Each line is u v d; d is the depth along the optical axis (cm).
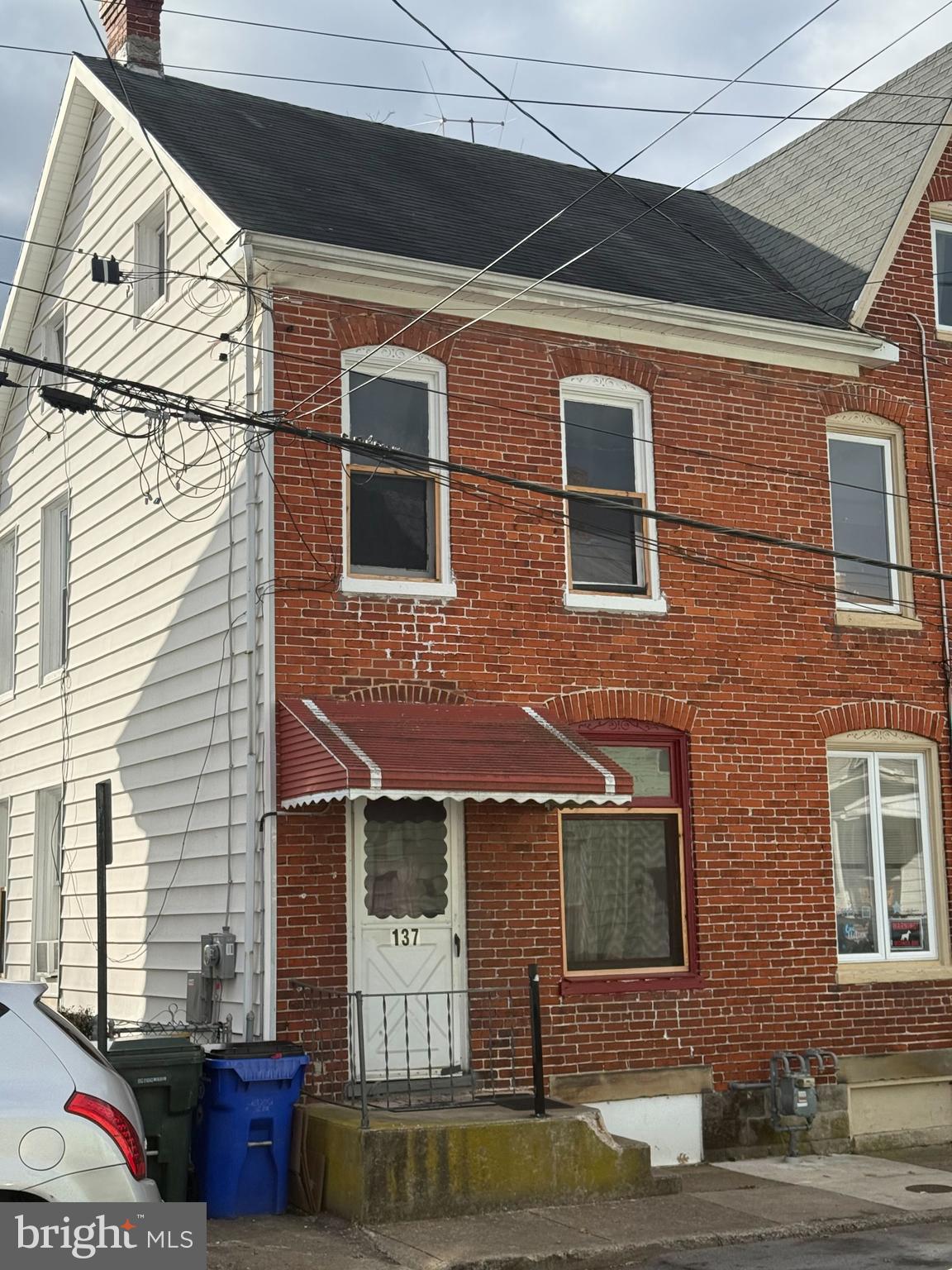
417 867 1250
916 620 1552
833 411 1540
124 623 1518
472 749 1192
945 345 1628
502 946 1272
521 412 1364
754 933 1398
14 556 1956
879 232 1611
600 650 1366
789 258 1719
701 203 1938
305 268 1266
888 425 1584
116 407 1553
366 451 1122
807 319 1529
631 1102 1302
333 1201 1044
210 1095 1067
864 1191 1191
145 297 1562
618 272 1499
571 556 1388
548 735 1261
